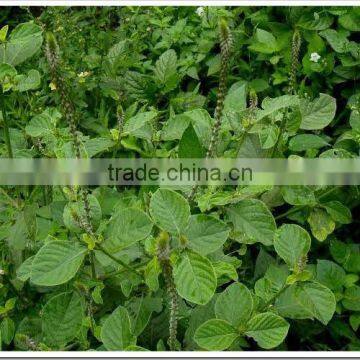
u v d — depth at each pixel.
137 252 2.04
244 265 2.69
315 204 2.48
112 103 3.70
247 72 3.67
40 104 3.50
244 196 2.02
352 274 2.45
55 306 1.82
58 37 3.96
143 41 4.12
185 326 2.13
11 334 2.11
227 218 2.26
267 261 2.49
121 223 1.76
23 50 2.21
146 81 3.48
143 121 2.25
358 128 2.76
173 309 1.71
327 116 2.37
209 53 3.82
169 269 1.60
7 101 3.51
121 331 1.78
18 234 2.29
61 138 2.33
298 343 2.52
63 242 1.77
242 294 1.80
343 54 3.31
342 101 3.42
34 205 2.34
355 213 2.90
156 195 1.71
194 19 4.02
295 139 2.65
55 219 2.10
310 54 3.34
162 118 3.46
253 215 2.00
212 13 3.81
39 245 2.29
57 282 1.71
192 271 1.65
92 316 2.03
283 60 3.49
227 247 2.50
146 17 4.14
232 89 3.47
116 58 3.61
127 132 2.24
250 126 2.15
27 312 2.35
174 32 3.89
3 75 2.16
